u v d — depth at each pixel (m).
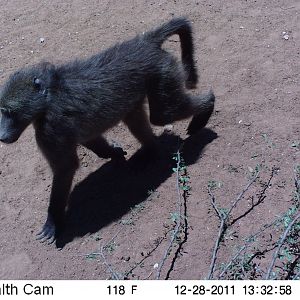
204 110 3.48
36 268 3.21
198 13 4.18
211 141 3.54
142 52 3.30
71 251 3.25
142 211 3.32
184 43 3.51
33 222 3.37
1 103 3.11
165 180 3.42
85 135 3.24
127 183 3.45
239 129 3.56
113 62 3.26
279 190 3.30
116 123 3.34
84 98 3.18
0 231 3.35
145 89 3.33
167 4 4.26
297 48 3.91
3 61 4.05
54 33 4.17
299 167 3.28
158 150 3.54
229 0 4.25
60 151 3.18
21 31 4.21
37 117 3.15
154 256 3.16
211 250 3.14
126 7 4.28
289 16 4.11
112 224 3.31
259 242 3.13
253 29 4.05
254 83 3.76
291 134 3.50
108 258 3.18
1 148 3.65
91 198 3.42
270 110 3.62
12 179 3.53
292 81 3.74
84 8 4.31
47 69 3.12
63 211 3.31
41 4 4.38
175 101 3.36
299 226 2.99
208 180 3.38
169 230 3.22
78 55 4.02
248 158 3.44
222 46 3.97
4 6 4.40
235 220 3.22
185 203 3.30
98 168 3.54
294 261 3.03
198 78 3.66
